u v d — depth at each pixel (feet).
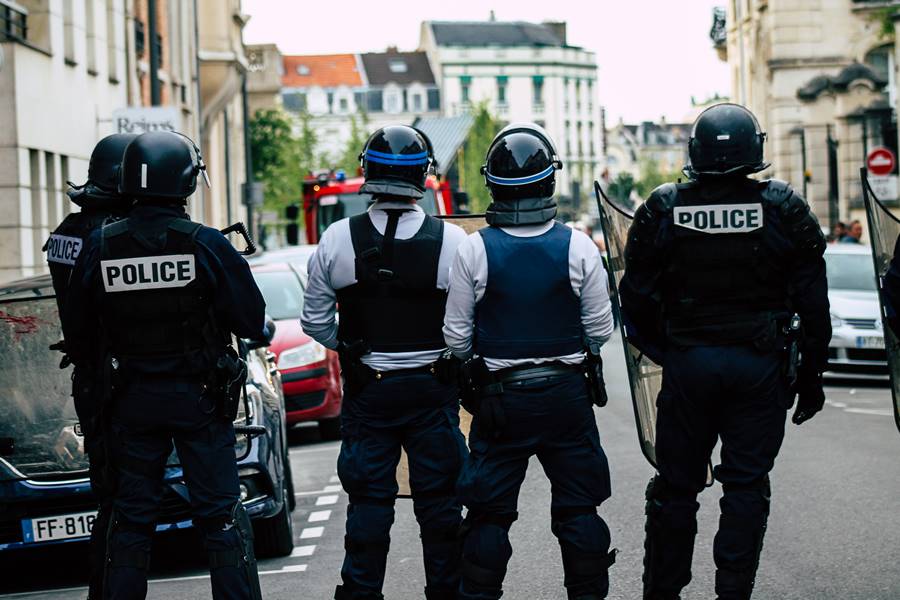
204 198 156.56
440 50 551.59
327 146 523.70
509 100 568.41
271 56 271.69
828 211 177.99
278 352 53.93
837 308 67.36
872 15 179.83
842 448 44.19
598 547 21.06
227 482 21.79
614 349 102.47
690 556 22.65
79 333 22.22
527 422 20.93
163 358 21.53
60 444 29.53
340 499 39.91
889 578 26.32
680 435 22.16
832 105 178.29
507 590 26.40
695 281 21.72
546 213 21.03
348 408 22.65
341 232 22.49
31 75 81.56
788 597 25.07
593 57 601.62
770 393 21.72
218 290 21.76
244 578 21.48
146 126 80.28
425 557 22.74
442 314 22.41
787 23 180.45
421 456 22.48
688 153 21.95
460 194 119.03
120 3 106.93
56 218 87.20
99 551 23.04
